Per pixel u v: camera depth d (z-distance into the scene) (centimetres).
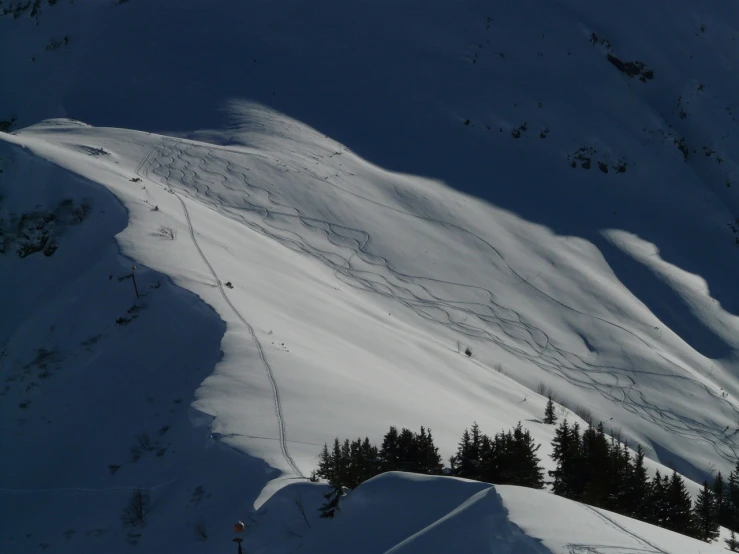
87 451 4359
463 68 15012
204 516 3319
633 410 8181
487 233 10769
